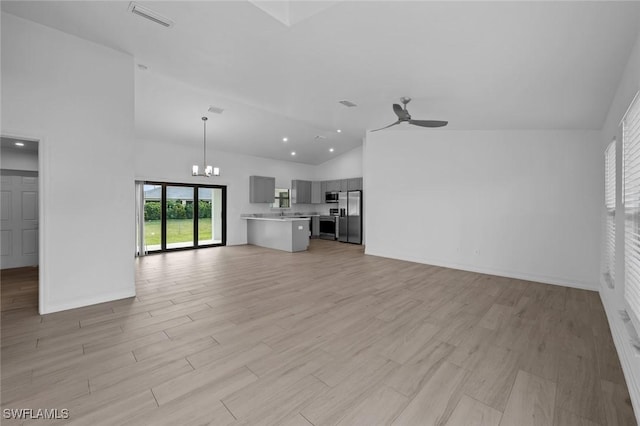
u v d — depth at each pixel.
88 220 3.12
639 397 1.59
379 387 1.83
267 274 4.74
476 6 1.89
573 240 4.09
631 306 1.97
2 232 4.89
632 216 2.13
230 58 3.13
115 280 3.35
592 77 2.49
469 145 5.05
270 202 8.72
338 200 9.15
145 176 6.55
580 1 1.67
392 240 6.16
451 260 5.27
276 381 1.88
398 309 3.18
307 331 2.62
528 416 1.60
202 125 6.30
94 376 1.90
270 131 7.04
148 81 4.57
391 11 2.09
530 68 2.54
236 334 2.55
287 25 2.43
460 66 2.75
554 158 4.24
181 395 1.73
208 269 5.09
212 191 7.90
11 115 2.67
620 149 2.54
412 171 5.82
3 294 3.52
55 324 2.68
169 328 2.65
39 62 2.80
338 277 4.56
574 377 1.96
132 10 2.43
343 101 4.23
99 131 3.16
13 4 2.48
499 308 3.23
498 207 4.74
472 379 1.93
